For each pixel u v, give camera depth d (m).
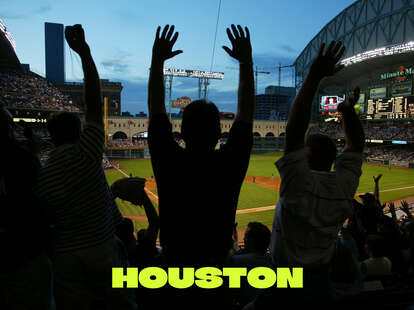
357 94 2.06
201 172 1.53
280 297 1.87
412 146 82.94
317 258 1.79
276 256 1.90
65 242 1.90
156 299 1.64
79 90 111.00
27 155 1.95
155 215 2.96
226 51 1.89
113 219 2.35
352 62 81.56
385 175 56.91
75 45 1.89
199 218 1.52
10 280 1.98
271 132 109.38
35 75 85.69
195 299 1.59
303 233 1.77
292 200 1.73
